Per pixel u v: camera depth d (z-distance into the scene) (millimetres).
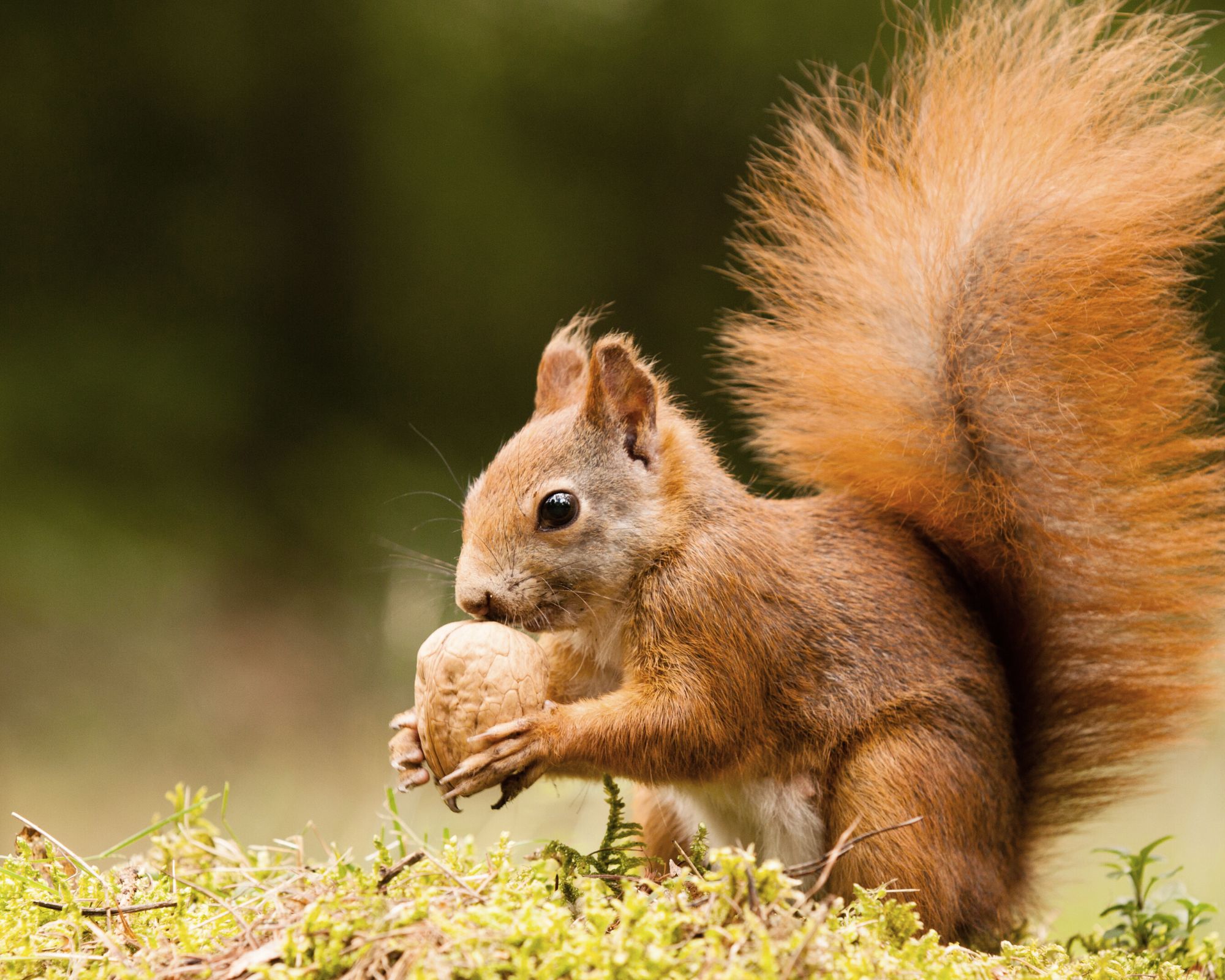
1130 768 3621
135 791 4238
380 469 5969
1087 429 3602
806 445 3633
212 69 6281
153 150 6234
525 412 6262
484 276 6348
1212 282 5059
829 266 3635
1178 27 3629
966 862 3582
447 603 3625
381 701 4965
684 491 3590
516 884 3514
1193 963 3564
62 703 4652
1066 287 3602
